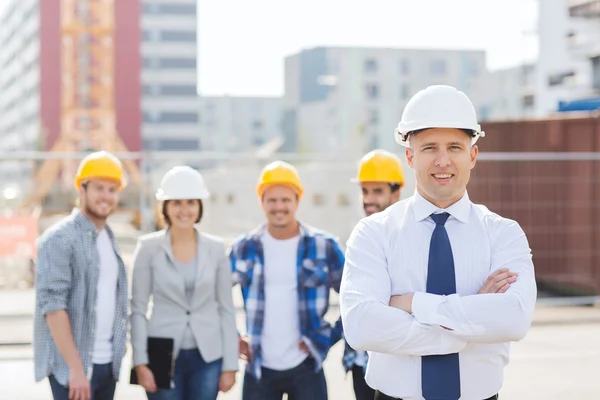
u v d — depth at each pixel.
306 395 5.14
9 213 16.31
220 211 19.38
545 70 69.38
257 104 124.12
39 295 4.51
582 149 14.20
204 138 122.81
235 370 5.15
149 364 5.00
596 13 63.88
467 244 3.04
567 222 14.08
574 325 11.08
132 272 5.12
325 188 20.44
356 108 97.12
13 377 8.26
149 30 104.94
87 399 4.46
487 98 97.94
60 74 96.00
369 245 3.08
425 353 2.92
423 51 98.50
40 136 89.62
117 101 98.06
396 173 5.32
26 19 105.00
